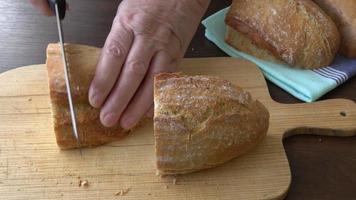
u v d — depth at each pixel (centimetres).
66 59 52
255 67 63
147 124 56
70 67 52
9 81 60
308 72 63
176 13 56
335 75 62
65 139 53
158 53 54
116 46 52
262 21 63
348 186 51
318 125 56
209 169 51
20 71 62
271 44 63
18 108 58
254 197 49
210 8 74
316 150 54
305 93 60
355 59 66
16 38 68
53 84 51
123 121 52
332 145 55
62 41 51
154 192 49
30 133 55
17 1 74
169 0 56
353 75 64
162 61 54
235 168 51
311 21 63
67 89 50
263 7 64
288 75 62
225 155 50
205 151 49
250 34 64
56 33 69
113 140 54
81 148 54
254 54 65
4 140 54
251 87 61
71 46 54
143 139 55
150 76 53
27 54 65
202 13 61
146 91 52
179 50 57
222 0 76
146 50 52
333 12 66
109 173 51
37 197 48
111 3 75
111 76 50
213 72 62
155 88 50
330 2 67
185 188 49
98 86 50
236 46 66
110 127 53
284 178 50
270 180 50
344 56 66
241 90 52
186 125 48
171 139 48
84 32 69
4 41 67
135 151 53
